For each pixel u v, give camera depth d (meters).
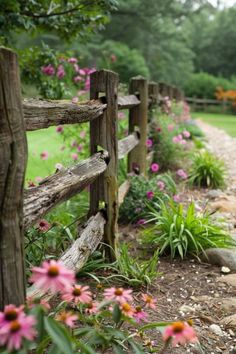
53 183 1.71
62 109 1.78
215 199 4.47
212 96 27.44
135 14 23.94
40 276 1.07
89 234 2.32
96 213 2.65
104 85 2.57
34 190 1.56
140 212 3.54
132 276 2.49
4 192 1.26
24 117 1.41
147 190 3.69
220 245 3.01
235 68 37.84
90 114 2.24
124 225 3.53
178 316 2.18
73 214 3.39
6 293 1.30
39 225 2.18
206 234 3.00
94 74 2.58
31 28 4.02
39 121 1.55
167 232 3.07
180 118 7.77
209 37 38.16
